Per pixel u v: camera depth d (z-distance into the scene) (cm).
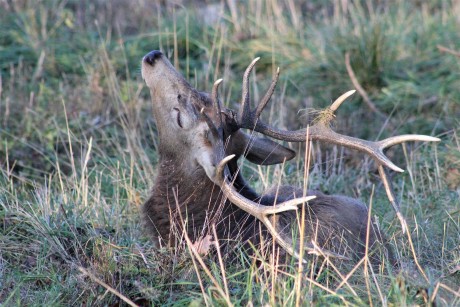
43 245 935
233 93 1488
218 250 785
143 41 1659
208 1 1875
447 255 930
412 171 1229
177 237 871
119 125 1384
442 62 1575
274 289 748
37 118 1362
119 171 1209
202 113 832
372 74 1534
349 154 1308
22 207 1031
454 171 1222
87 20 1753
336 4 1731
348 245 884
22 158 1291
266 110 1417
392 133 1405
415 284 794
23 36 1647
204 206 875
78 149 1316
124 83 1455
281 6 1825
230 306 721
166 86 907
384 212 1097
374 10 1866
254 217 873
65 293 839
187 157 880
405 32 1667
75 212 1023
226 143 880
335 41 1603
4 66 1555
